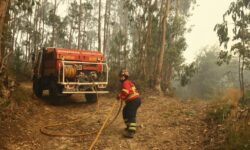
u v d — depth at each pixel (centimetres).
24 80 2042
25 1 1539
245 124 721
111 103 1279
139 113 1044
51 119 984
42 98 1349
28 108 1014
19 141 739
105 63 1307
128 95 812
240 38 2019
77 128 887
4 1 827
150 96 1484
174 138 770
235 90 1045
